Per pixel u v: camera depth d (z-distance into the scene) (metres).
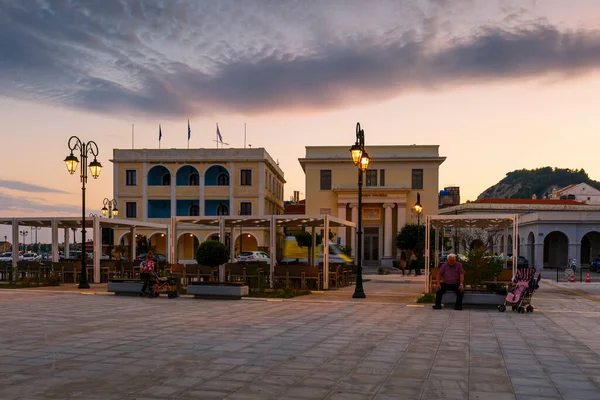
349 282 27.19
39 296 19.08
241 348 9.25
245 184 55.03
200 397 6.26
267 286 21.42
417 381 7.07
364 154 19.08
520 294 14.65
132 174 55.88
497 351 9.12
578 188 88.62
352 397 6.32
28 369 7.63
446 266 15.51
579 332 11.26
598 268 47.41
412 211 54.03
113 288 19.52
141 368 7.71
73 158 22.23
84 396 6.26
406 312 14.72
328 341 9.99
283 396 6.33
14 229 27.14
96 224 25.98
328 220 22.66
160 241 57.06
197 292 18.31
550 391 6.64
